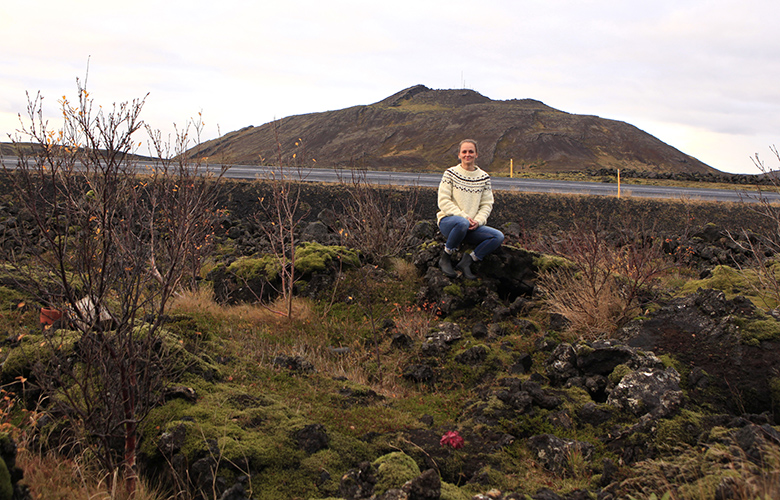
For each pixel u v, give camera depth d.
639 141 105.88
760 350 4.33
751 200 18.41
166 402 3.56
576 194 16.66
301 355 5.23
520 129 101.94
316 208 14.32
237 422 3.50
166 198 4.95
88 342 2.93
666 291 6.23
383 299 6.98
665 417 3.61
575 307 5.79
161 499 2.95
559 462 3.48
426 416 4.20
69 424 3.28
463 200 6.84
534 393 4.20
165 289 3.33
